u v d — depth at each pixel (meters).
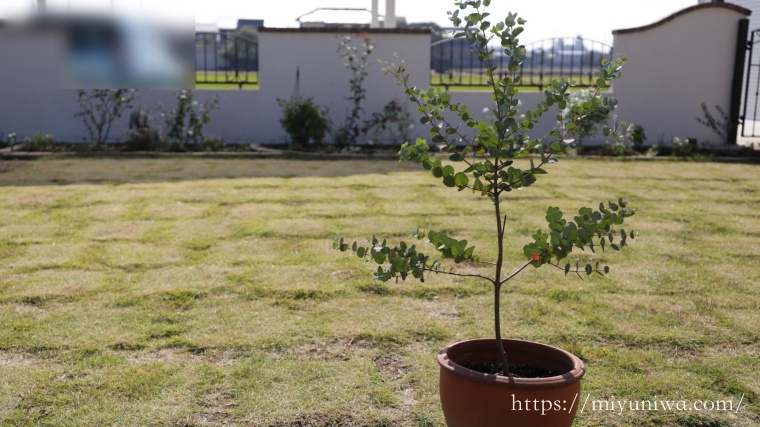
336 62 11.72
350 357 3.62
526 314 4.23
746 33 11.98
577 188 8.25
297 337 3.86
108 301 4.35
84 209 6.77
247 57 12.20
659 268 5.20
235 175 8.69
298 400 3.17
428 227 6.26
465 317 4.17
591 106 2.68
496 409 2.44
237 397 3.19
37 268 4.99
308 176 8.70
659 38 11.93
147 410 3.06
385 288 4.64
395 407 3.13
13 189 7.63
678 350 3.77
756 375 3.46
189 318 4.11
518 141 2.70
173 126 10.92
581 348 3.73
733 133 12.10
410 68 11.83
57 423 2.95
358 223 6.37
